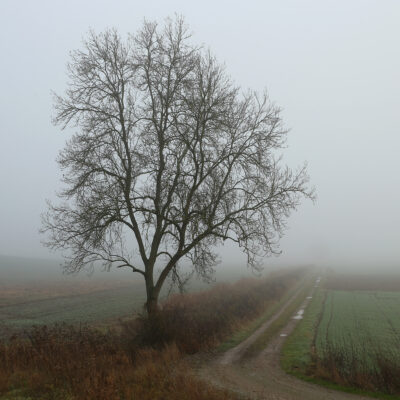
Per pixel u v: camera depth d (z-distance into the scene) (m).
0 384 10.73
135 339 16.00
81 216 16.56
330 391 11.42
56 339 14.71
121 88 18.16
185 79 18.03
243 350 16.69
